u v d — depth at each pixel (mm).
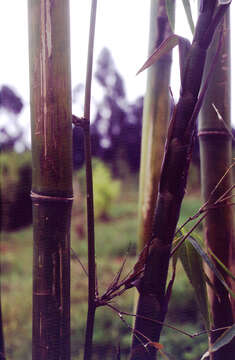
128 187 9867
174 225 563
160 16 801
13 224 5582
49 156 564
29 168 5566
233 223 758
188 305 2508
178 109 543
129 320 2162
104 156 8406
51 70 559
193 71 534
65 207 572
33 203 577
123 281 590
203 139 762
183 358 1979
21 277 4320
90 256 570
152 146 837
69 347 581
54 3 557
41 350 569
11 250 5539
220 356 721
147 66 617
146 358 590
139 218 850
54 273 569
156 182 831
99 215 9477
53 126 563
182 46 562
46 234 569
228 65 752
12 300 3078
